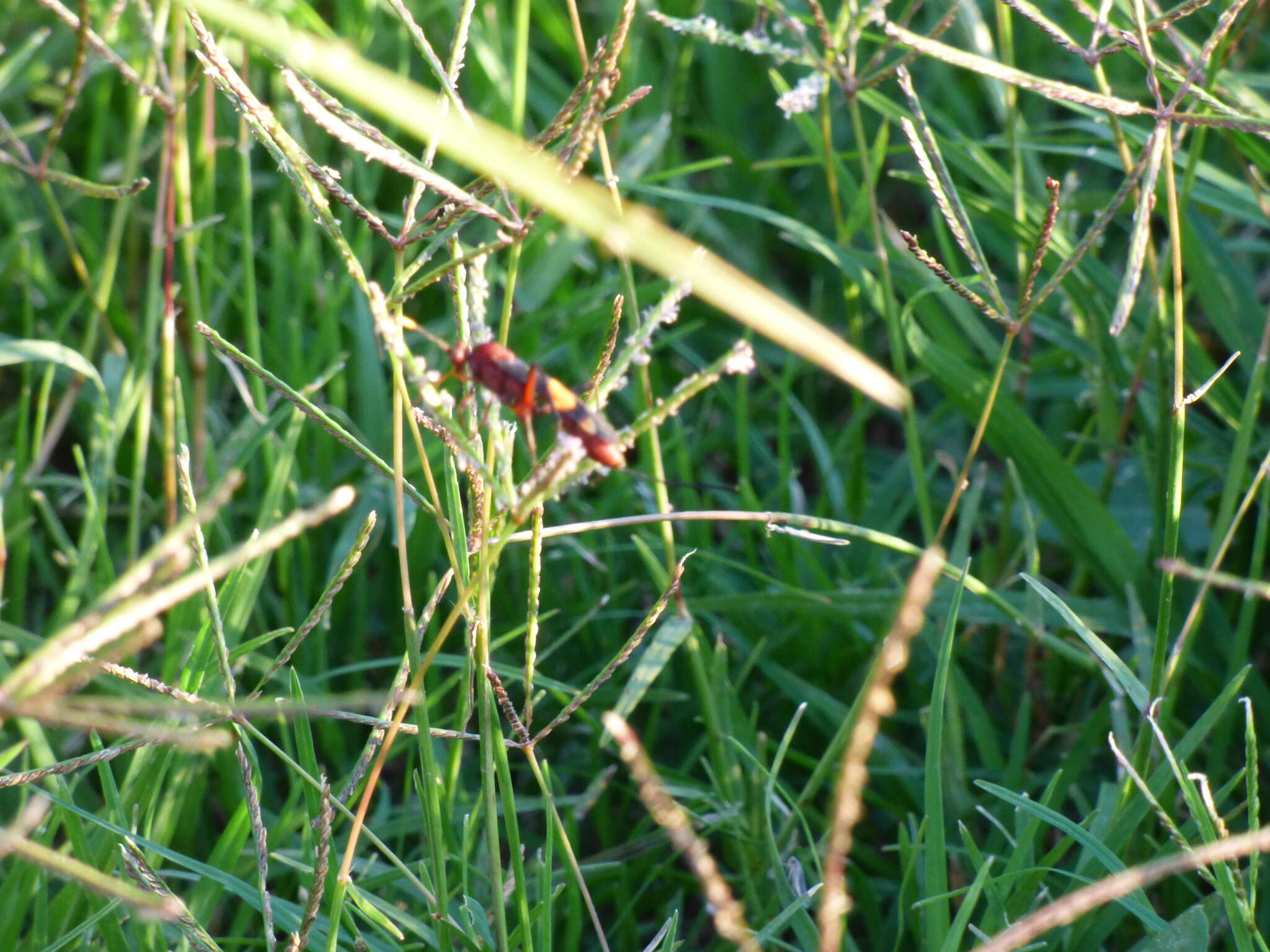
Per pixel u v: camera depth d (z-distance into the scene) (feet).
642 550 2.17
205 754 2.18
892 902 2.23
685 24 2.10
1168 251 2.22
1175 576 2.24
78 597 2.24
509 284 1.92
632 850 2.20
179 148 2.32
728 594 2.35
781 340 1.71
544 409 1.85
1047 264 2.33
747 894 2.15
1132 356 2.32
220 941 2.06
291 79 1.81
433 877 1.99
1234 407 2.30
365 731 2.32
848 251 2.30
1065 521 2.26
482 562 1.87
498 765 1.97
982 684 2.36
